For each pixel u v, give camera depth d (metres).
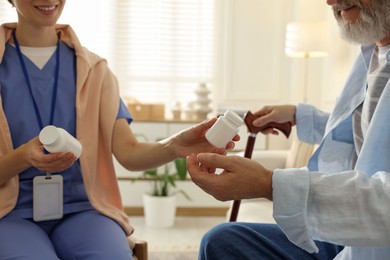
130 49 4.54
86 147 1.47
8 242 1.25
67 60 1.53
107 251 1.29
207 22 4.57
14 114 1.42
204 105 4.15
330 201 0.93
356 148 1.28
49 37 1.52
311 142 1.66
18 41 1.50
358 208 0.91
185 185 3.98
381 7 1.17
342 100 1.33
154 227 3.70
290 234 0.96
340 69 3.81
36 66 1.49
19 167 1.28
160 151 1.46
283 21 4.52
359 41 1.23
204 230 3.66
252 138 1.67
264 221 2.14
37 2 1.40
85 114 1.49
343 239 0.92
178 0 4.52
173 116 4.17
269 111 1.66
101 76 1.54
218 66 4.59
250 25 4.52
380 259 1.03
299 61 4.37
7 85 1.43
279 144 4.40
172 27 4.55
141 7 4.50
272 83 4.57
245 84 4.57
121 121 1.57
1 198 1.38
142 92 4.59
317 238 0.98
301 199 0.93
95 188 1.51
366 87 1.27
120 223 1.47
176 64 4.58
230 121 1.13
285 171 0.96
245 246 1.27
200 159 0.98
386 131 1.03
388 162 1.03
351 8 1.21
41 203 1.38
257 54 4.54
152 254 3.04
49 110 1.46
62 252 1.34
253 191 0.97
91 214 1.44
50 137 1.17
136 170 1.55
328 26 3.77
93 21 4.46
